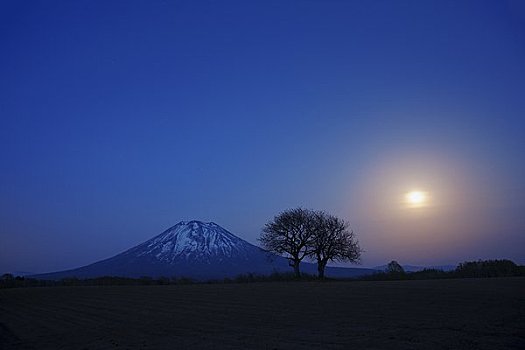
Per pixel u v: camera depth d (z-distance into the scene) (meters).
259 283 70.94
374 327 23.73
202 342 23.23
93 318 38.94
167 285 79.31
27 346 28.52
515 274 65.56
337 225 83.50
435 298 34.66
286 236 83.56
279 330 25.20
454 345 18.11
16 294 72.31
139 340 26.00
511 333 19.94
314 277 81.38
